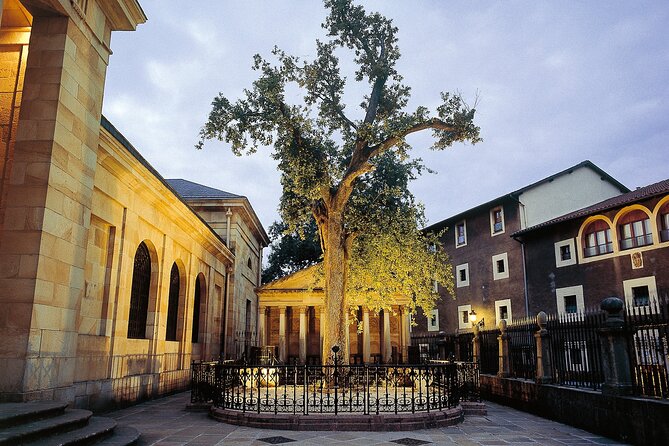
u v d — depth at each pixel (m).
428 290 23.94
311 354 38.47
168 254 17.80
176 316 19.81
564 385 11.53
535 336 13.12
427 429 10.20
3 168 10.45
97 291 13.09
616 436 8.99
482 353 18.09
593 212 26.45
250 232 35.22
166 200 16.88
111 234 13.84
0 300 8.99
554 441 8.92
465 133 18.69
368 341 34.88
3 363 8.75
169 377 17.89
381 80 19.45
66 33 10.30
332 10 19.14
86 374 12.13
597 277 26.50
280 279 36.16
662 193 22.98
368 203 22.16
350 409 10.67
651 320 8.61
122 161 13.39
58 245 9.81
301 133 18.55
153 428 10.18
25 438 6.46
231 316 27.73
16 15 11.20
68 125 10.29
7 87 10.92
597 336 10.45
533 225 31.70
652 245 24.02
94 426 8.20
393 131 18.34
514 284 32.09
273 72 18.23
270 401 12.66
